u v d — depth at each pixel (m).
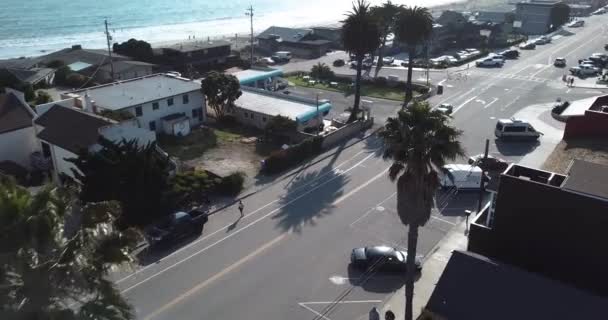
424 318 24.14
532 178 26.95
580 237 23.48
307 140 51.75
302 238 36.34
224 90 59.94
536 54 111.25
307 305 29.17
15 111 50.09
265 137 56.38
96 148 41.88
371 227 38.00
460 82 85.38
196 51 98.38
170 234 34.72
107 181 35.56
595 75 87.88
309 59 112.25
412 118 24.25
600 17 181.12
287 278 31.62
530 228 24.81
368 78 85.50
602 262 23.19
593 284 23.80
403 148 23.92
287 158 49.06
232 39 143.50
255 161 50.84
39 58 94.00
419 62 103.38
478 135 58.19
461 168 44.31
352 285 30.92
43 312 14.95
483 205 41.12
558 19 146.75
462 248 34.75
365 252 32.84
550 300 22.69
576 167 25.91
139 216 36.97
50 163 47.06
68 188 17.78
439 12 178.00
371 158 51.97
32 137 49.81
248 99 65.06
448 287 24.44
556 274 24.80
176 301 29.42
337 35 124.56
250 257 33.91
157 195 37.59
